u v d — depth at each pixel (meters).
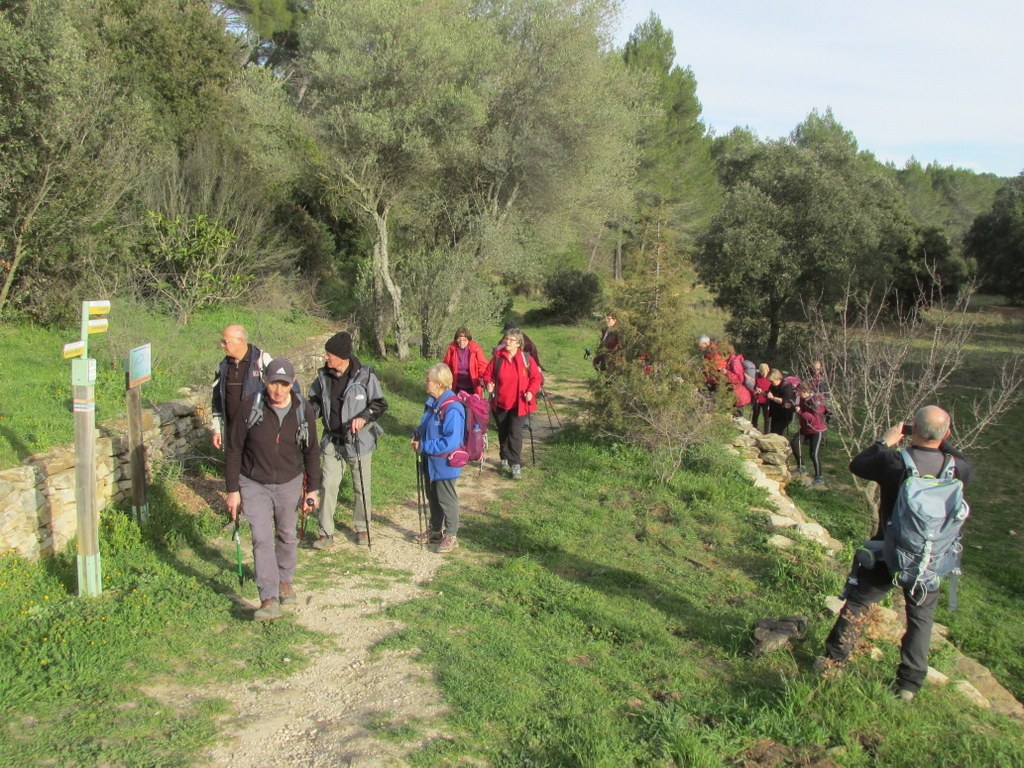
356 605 5.41
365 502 6.54
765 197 22.64
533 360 9.02
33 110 9.66
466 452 6.44
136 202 13.84
